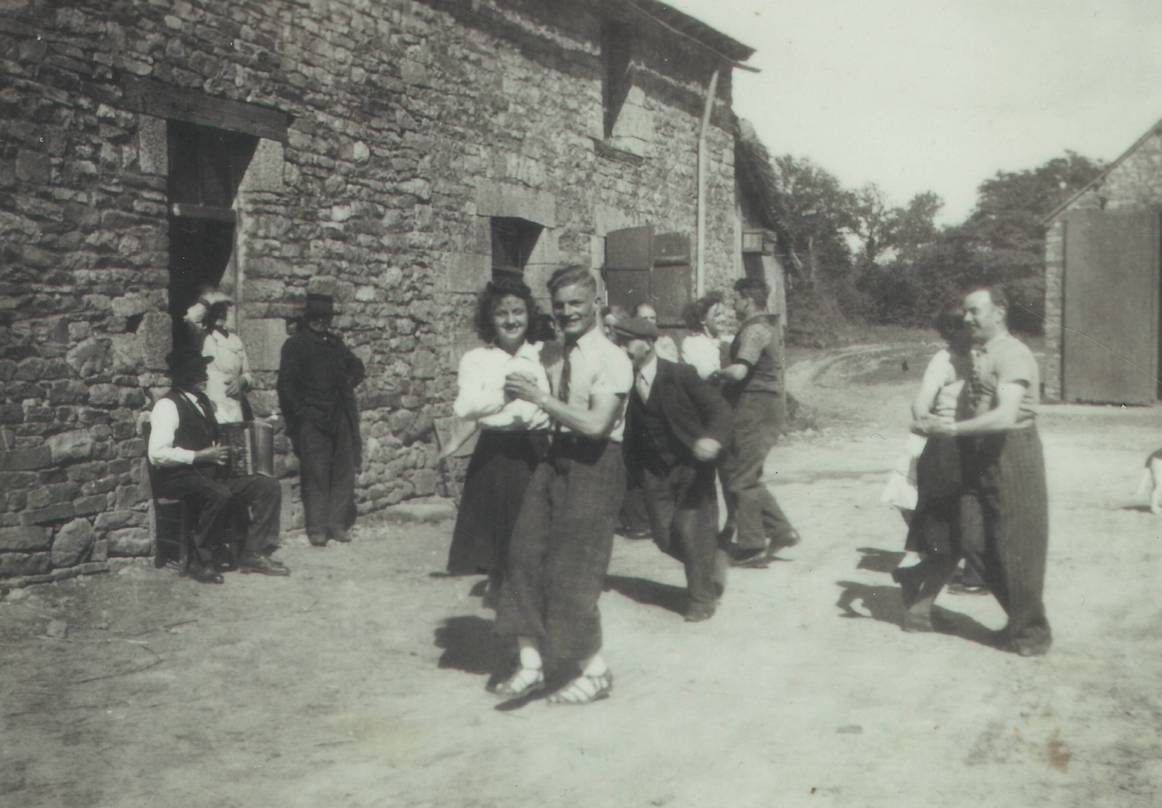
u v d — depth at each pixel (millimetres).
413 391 9484
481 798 3568
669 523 5836
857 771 3768
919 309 43531
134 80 6875
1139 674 4898
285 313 8156
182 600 6117
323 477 7934
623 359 4492
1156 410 18047
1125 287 17953
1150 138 17562
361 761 3906
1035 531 5137
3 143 6102
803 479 11656
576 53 11906
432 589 6590
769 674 4918
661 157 13789
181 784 3695
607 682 4590
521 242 11602
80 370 6477
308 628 5691
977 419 5094
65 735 4141
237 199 7953
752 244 16781
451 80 9992
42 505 6219
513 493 4875
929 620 5625
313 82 8422
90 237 6570
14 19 6156
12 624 5477
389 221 9234
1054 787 3617
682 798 3549
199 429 6645
